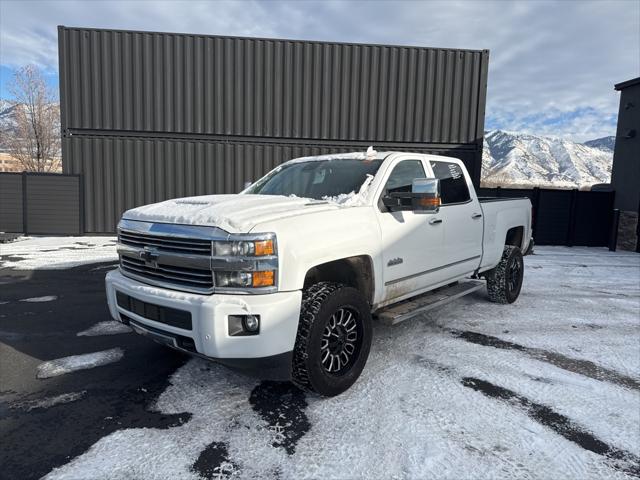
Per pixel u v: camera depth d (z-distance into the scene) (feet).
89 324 15.61
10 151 122.52
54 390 10.53
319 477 7.45
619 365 12.58
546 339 14.73
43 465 7.65
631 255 37.81
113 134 39.55
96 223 40.32
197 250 9.19
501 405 10.03
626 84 41.91
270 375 9.63
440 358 12.80
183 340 9.36
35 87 120.98
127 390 10.57
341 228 10.52
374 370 11.85
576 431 9.01
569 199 42.70
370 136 41.39
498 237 18.01
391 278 12.09
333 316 10.21
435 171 14.94
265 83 40.16
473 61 41.60
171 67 39.27
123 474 7.45
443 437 8.68
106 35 38.50
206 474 7.48
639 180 40.01
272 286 8.94
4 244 35.35
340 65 40.57
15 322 15.76
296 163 15.43
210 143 40.37
